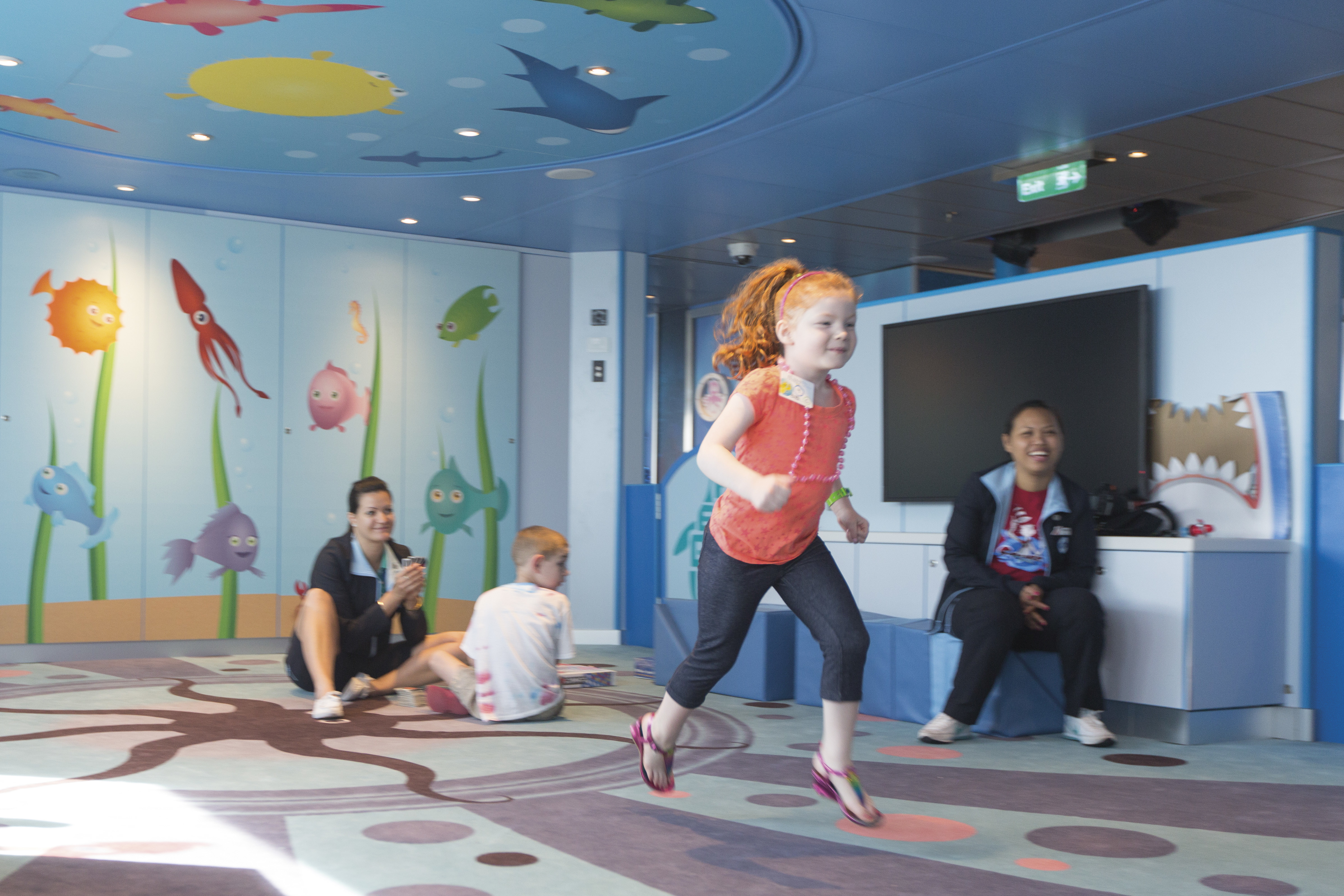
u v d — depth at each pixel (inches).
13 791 113.3
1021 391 203.5
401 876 83.8
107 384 269.0
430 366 306.7
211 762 130.0
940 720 149.3
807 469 95.5
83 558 264.8
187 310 278.5
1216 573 156.6
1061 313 197.0
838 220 299.0
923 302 226.5
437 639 190.5
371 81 195.6
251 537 282.2
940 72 194.4
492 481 313.1
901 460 226.8
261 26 172.1
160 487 273.3
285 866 86.1
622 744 144.9
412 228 301.4
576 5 163.5
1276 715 162.9
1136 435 183.8
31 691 200.2
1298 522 164.2
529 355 323.6
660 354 454.9
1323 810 112.3
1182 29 177.8
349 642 179.9
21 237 262.1
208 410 279.4
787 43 179.8
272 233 289.1
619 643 315.3
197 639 275.9
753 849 92.4
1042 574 160.6
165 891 79.5
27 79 196.5
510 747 141.8
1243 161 253.3
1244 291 172.9
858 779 114.7
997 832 99.8
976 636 149.5
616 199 275.1
